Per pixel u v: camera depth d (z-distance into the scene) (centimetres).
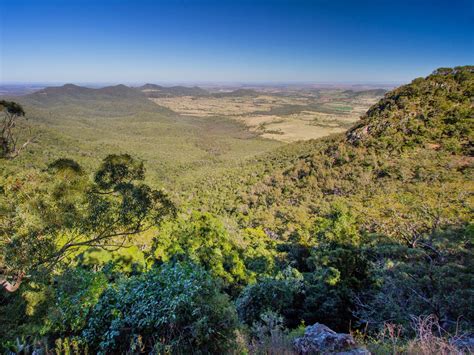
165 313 416
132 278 546
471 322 697
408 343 417
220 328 428
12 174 848
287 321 1137
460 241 1113
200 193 6131
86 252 1206
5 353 471
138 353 382
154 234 1878
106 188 746
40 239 641
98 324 439
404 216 1977
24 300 595
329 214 2645
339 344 441
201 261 1720
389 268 1041
